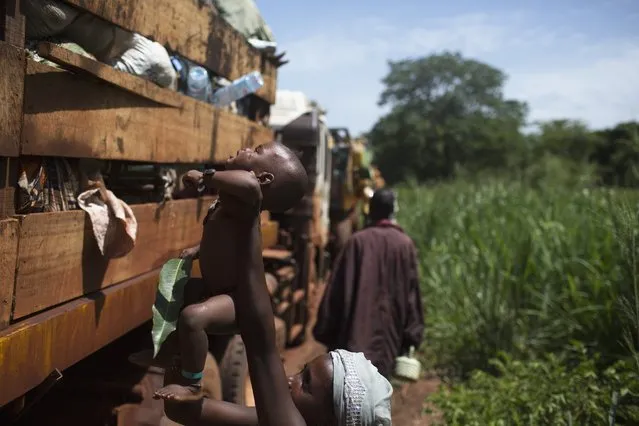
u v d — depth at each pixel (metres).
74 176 2.67
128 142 2.90
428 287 8.57
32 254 2.25
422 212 11.08
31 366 2.14
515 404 4.54
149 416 3.05
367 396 1.98
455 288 7.46
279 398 1.91
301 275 7.26
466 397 4.86
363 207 11.81
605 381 4.60
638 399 4.12
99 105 2.65
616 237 4.92
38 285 2.29
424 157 64.44
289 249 7.20
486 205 9.41
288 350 7.21
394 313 4.34
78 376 3.12
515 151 58.72
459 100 74.56
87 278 2.64
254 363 1.93
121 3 2.84
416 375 4.17
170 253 3.50
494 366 6.24
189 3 3.58
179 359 1.92
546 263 6.52
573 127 48.25
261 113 5.33
